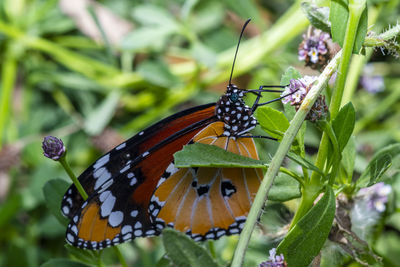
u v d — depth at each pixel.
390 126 0.50
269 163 0.39
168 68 0.50
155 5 0.52
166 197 0.42
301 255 0.39
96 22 0.50
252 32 0.52
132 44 0.49
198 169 0.41
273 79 0.50
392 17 0.47
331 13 0.40
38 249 0.48
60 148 0.41
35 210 0.49
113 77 0.51
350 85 0.45
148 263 0.46
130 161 0.42
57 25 0.52
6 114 0.51
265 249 0.43
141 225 0.42
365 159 0.48
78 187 0.41
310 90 0.39
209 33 0.52
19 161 0.50
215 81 0.51
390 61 0.49
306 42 0.42
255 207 0.39
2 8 0.52
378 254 0.44
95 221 0.41
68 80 0.51
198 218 0.42
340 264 0.42
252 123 0.42
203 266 0.38
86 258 0.42
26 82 0.52
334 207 0.39
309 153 0.47
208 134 0.42
